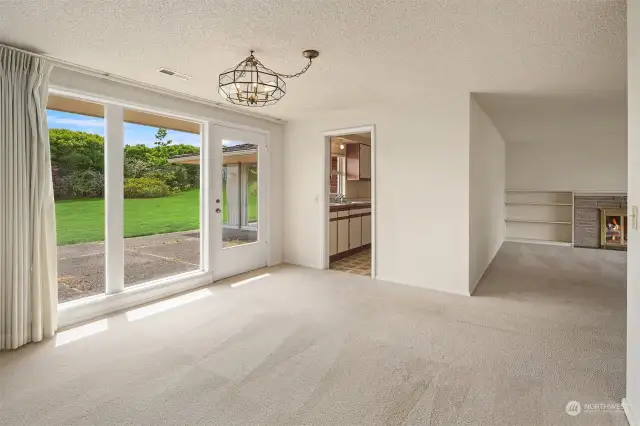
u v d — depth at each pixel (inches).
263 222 197.5
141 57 108.0
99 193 138.3
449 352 96.6
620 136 259.0
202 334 108.3
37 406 72.6
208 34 92.9
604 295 147.3
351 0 76.0
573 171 276.4
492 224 219.3
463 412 71.2
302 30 90.5
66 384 80.7
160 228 269.7
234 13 81.8
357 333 109.0
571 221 282.0
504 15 81.8
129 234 261.6
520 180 296.2
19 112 100.2
